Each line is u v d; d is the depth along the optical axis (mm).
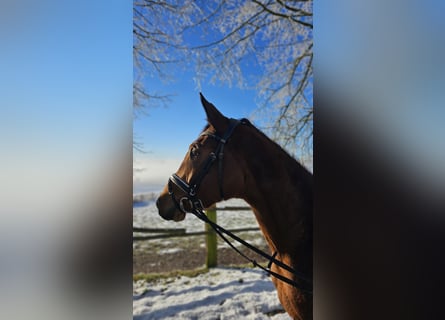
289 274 1165
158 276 3184
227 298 2572
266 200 1184
